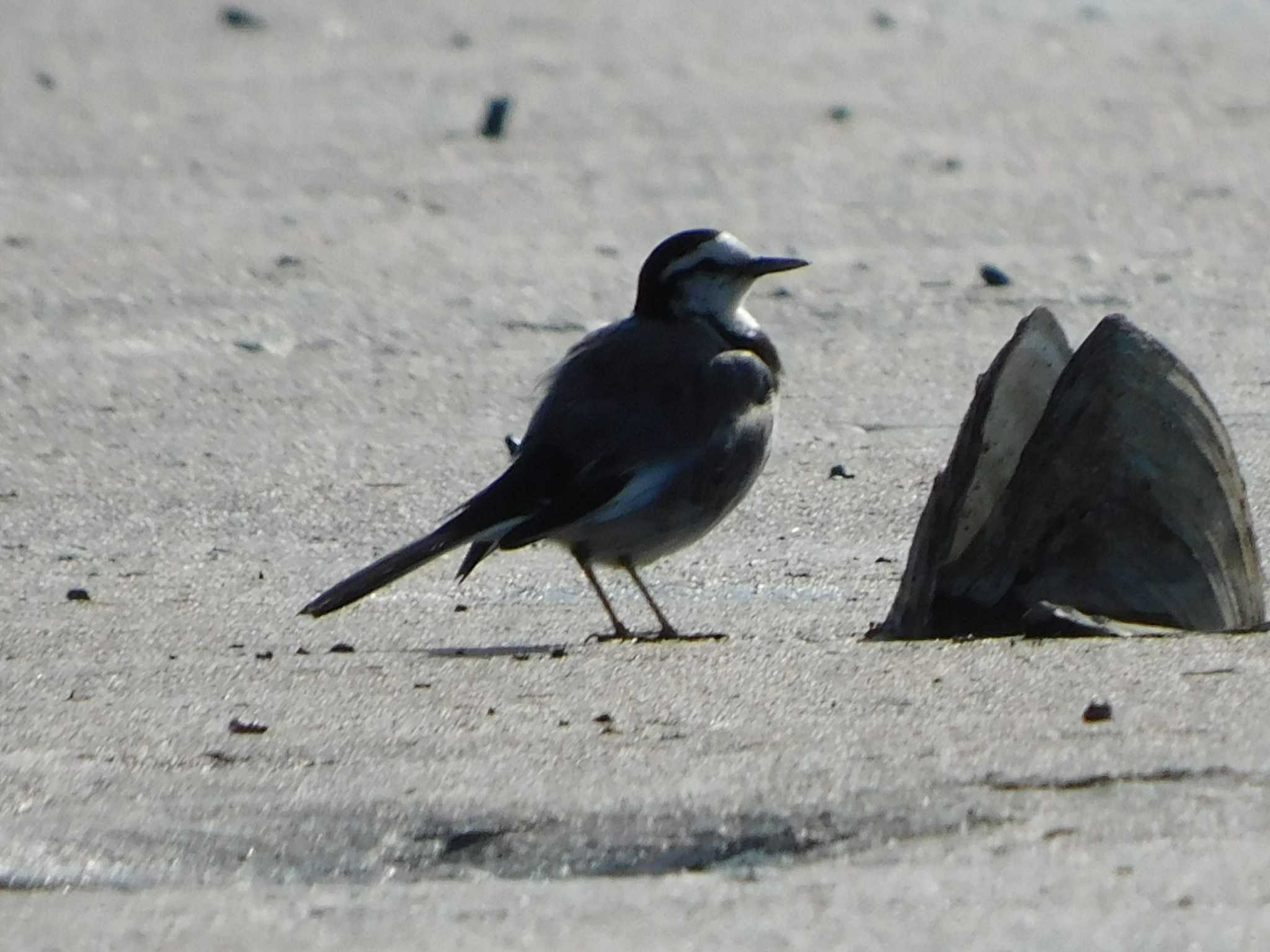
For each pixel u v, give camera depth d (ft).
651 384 38.45
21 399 56.49
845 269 73.10
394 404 56.24
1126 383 34.99
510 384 58.39
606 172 93.15
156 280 71.67
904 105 110.73
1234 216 82.07
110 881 23.25
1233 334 62.03
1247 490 43.34
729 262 40.45
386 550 43.80
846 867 22.48
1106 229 80.07
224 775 26.43
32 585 40.75
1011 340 35.47
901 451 50.31
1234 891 20.86
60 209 84.99
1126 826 23.02
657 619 37.99
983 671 30.22
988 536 35.04
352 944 20.71
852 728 27.25
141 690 31.42
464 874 23.39
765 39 134.00
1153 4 149.18
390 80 119.85
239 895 22.48
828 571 41.16
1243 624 35.35
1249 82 116.98
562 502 37.14
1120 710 27.40
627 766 26.00
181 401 56.44
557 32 137.80
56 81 119.75
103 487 48.57
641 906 21.47
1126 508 34.81
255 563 42.70
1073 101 111.65
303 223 82.38
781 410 54.44
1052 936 19.89
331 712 29.60
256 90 116.88
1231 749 25.30
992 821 23.49
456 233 80.48
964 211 83.97
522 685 30.91
